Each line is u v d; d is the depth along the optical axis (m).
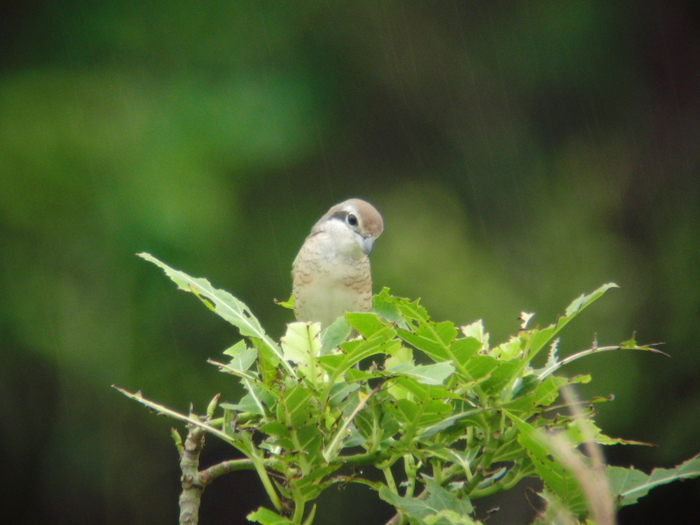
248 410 2.48
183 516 2.58
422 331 2.54
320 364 2.41
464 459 2.75
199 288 2.54
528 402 2.56
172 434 2.69
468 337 2.51
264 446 2.62
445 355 2.57
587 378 2.57
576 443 2.51
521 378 2.65
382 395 2.57
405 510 2.37
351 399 2.57
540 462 2.40
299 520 2.43
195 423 2.46
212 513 12.34
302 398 2.37
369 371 2.45
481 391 2.59
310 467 2.45
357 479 2.44
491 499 10.23
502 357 2.81
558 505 2.35
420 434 2.60
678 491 11.73
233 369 2.38
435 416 2.49
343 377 2.52
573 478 2.37
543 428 2.53
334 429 2.50
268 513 2.36
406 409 2.49
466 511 2.40
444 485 2.71
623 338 12.30
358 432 2.64
